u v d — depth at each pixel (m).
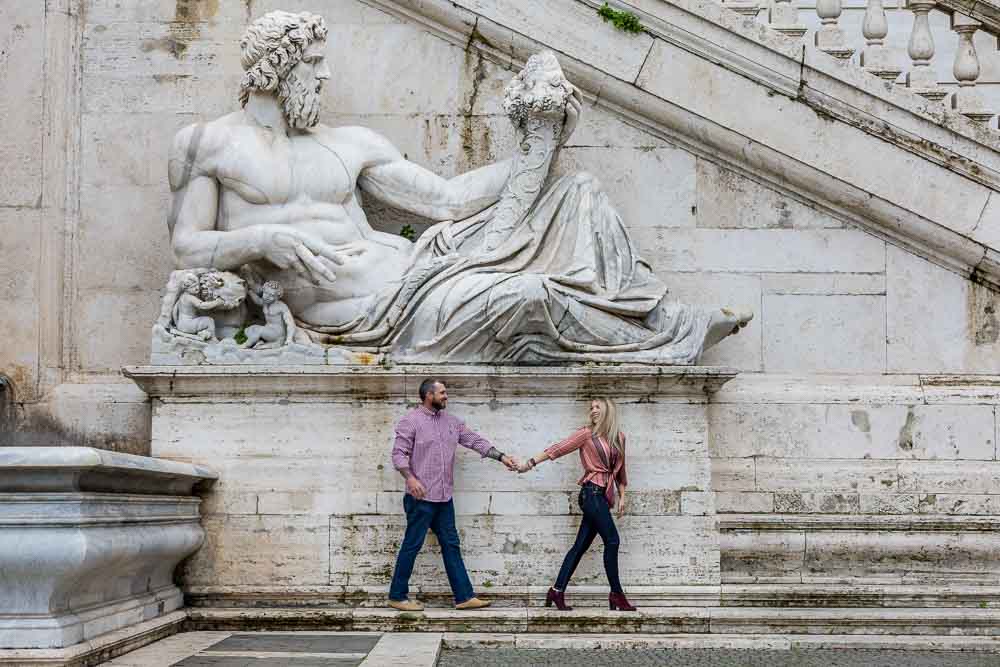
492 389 9.45
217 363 9.45
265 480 9.37
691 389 9.47
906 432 10.17
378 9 10.67
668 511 9.38
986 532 9.77
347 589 9.21
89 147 10.59
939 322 10.38
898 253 10.45
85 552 6.94
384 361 9.45
